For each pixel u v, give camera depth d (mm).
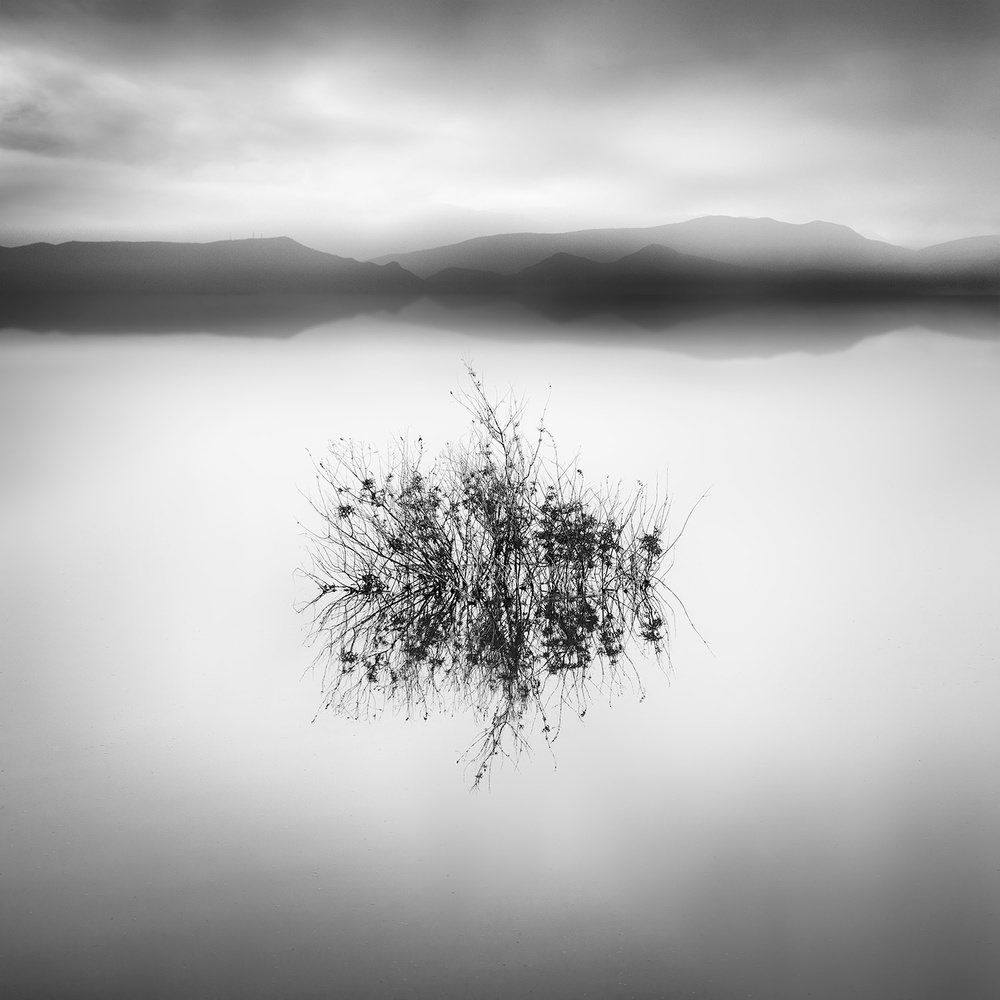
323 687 7309
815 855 5172
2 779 5938
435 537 9438
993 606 9086
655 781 5949
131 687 7297
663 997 4148
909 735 6492
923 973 4289
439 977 4273
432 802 5711
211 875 4996
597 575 9344
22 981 4242
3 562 10836
